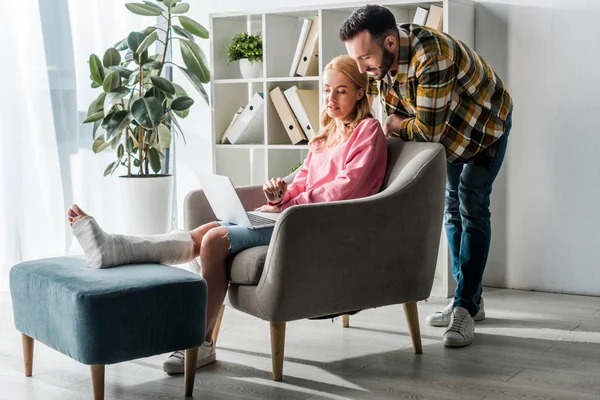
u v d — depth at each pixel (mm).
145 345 2189
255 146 3867
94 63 3902
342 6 3521
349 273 2459
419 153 2625
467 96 2732
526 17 3451
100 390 2186
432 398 2299
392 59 2590
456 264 3109
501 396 2303
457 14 3385
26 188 3957
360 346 2807
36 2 3936
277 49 3852
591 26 3330
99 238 2355
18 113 3900
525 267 3586
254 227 2525
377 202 2479
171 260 2535
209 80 4160
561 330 2955
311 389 2393
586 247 3445
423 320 3117
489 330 2971
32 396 2385
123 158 4402
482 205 2887
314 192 2613
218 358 2705
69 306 2154
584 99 3377
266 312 2393
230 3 4180
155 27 4020
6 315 3344
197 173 2727
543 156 3488
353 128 2732
